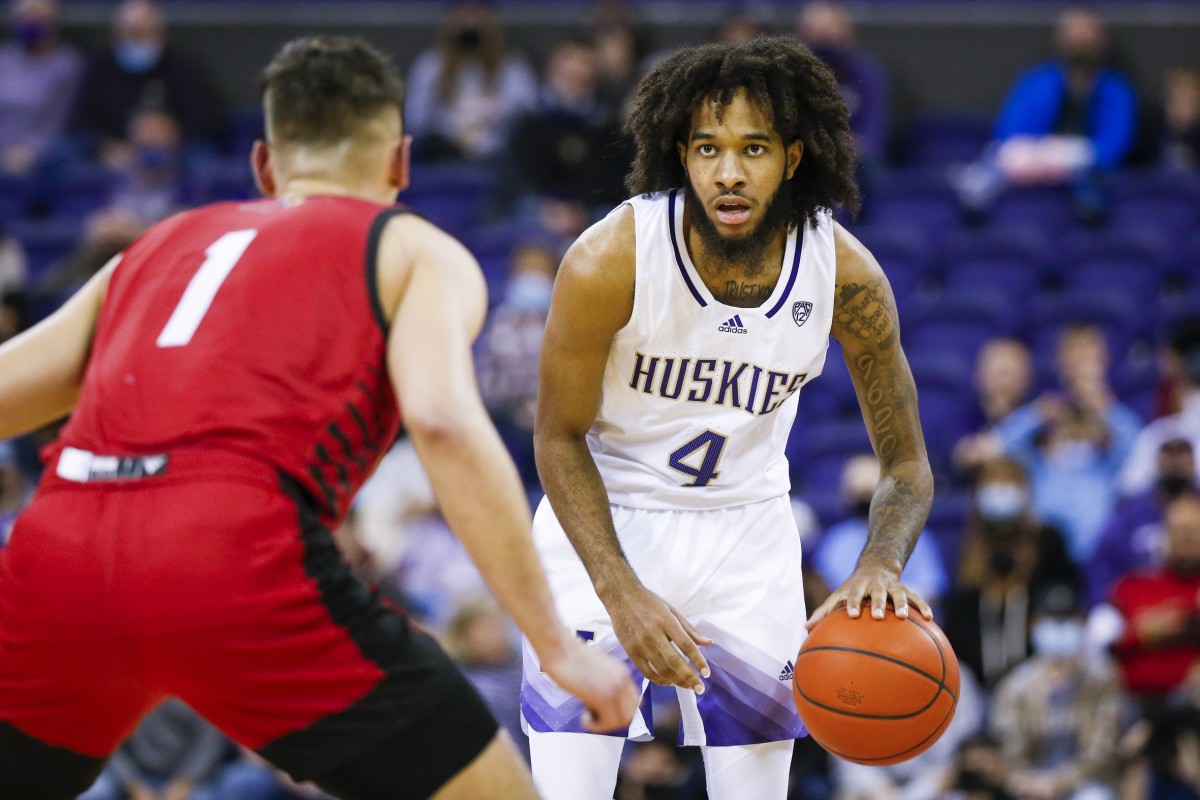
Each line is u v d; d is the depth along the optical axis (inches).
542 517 387.5
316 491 284.7
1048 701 689.0
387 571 744.3
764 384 364.2
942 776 675.4
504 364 957.8
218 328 289.9
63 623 276.7
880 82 1243.8
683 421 368.8
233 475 276.2
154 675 279.1
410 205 1181.7
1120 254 1097.4
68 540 277.7
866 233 1109.1
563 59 1201.4
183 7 1412.4
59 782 295.0
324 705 279.1
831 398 976.9
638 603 346.6
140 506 275.4
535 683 380.8
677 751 658.8
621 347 360.5
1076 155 1179.9
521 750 645.3
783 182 350.0
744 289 354.3
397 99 337.1
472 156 1240.8
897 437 378.9
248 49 1398.9
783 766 386.0
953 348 1024.2
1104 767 678.5
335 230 301.1
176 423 281.6
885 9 1373.0
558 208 1109.1
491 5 1332.4
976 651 724.7
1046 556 742.5
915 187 1175.6
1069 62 1221.7
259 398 283.7
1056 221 1165.7
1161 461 811.4
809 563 695.1
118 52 1318.9
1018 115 1221.7
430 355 283.7
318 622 277.4
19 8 1353.3
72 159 1273.4
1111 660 715.4
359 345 292.5
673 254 350.9
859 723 337.1
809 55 345.4
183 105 1310.3
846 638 341.4
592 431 384.2
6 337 934.4
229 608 270.4
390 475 850.8
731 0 1378.0
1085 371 923.4
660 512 376.8
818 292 358.3
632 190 362.0
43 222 1208.8
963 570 761.0
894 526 364.8
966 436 946.1
